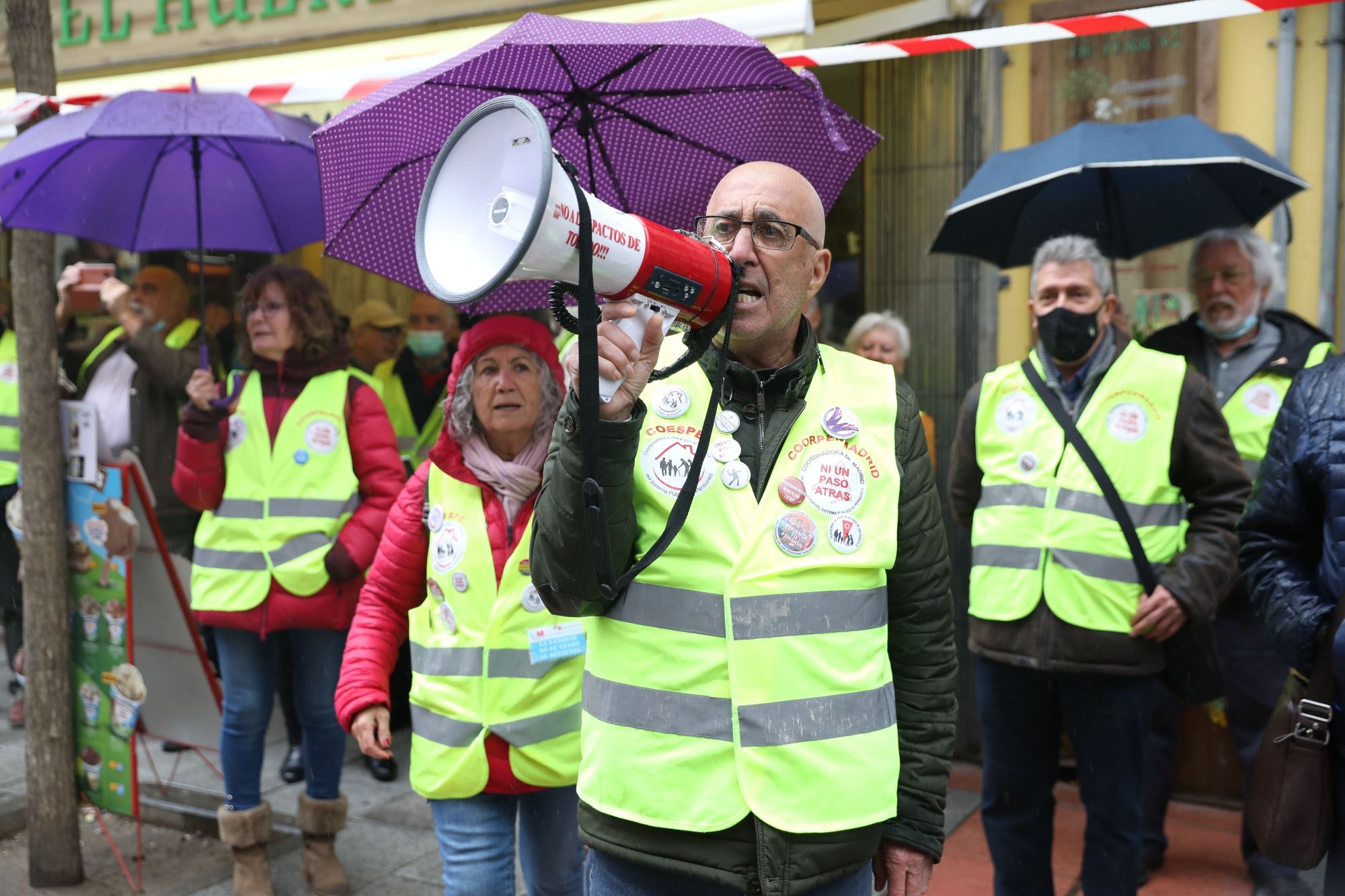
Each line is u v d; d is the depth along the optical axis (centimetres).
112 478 385
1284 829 236
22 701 566
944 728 207
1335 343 439
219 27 562
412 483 283
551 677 261
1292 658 245
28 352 390
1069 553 326
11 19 393
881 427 200
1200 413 330
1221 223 434
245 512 383
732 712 184
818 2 468
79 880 395
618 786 188
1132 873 323
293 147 420
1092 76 464
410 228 271
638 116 257
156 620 423
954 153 486
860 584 192
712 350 199
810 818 182
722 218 193
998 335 491
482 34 480
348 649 276
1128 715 323
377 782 494
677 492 190
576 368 169
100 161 405
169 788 472
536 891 279
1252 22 441
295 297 397
